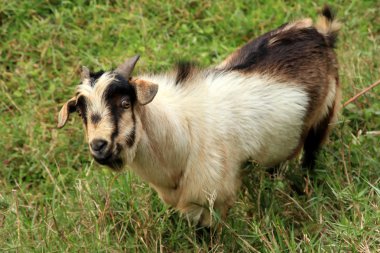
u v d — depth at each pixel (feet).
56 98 39.93
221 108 28.81
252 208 30.71
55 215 31.45
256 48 31.32
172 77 28.78
